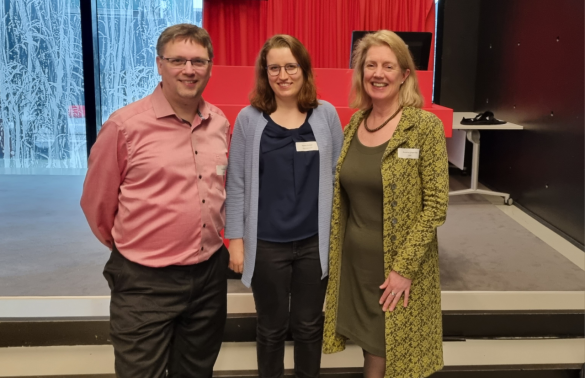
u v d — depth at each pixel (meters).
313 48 5.46
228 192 1.92
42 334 2.52
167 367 1.87
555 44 4.08
